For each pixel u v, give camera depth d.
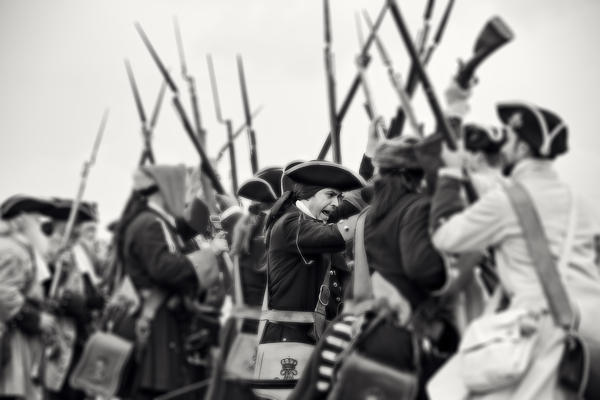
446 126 11.57
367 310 12.27
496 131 11.80
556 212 11.42
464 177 11.59
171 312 16.81
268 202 15.95
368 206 12.95
